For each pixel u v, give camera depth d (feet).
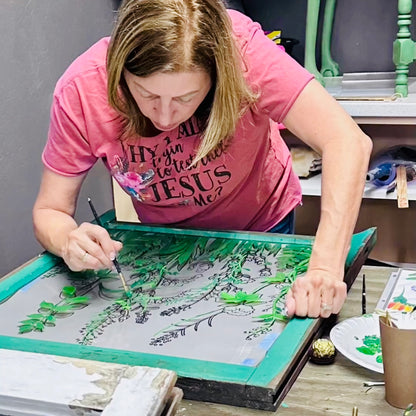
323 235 3.64
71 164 4.20
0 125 5.79
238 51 3.67
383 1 7.88
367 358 3.18
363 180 3.78
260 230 4.86
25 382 2.26
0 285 3.95
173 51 3.29
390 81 7.98
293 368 3.01
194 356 3.11
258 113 4.00
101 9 7.22
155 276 4.05
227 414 2.79
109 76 3.57
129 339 3.33
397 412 2.81
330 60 7.92
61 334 3.44
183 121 3.73
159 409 2.14
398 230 8.19
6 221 5.97
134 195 4.51
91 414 2.13
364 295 3.75
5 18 5.73
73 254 3.95
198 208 4.55
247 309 3.54
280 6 8.25
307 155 7.54
